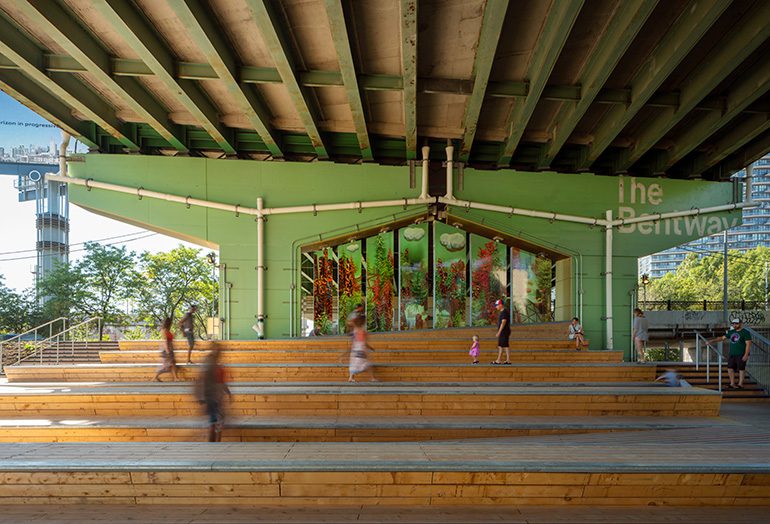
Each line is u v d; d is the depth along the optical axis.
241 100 12.96
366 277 17.41
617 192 17.39
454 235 17.59
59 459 4.81
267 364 11.51
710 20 9.04
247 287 16.53
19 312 36.66
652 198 17.52
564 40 9.65
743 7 9.57
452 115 14.94
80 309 33.84
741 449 5.44
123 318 34.59
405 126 14.92
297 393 8.90
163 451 5.12
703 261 70.44
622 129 15.20
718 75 11.10
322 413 8.86
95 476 4.64
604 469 4.72
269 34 9.88
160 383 10.54
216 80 12.80
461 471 4.69
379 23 10.23
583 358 13.53
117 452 5.08
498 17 8.99
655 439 7.11
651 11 8.77
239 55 11.70
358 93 12.49
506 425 7.76
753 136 14.72
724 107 13.22
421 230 17.64
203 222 16.56
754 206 17.56
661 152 17.23
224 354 13.29
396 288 17.48
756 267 61.44
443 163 17.08
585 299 17.06
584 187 17.33
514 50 11.23
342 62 10.90
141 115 13.88
